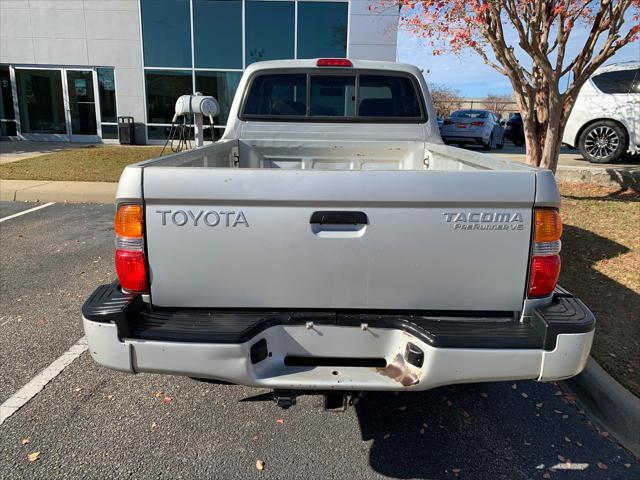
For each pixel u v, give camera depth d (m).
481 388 3.38
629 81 10.71
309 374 2.26
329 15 15.46
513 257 2.22
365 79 4.30
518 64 7.36
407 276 2.24
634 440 2.86
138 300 2.25
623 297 4.48
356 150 4.39
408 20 6.59
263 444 2.75
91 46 16.41
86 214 8.02
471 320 2.30
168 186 2.15
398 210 2.18
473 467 2.62
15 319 4.16
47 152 14.38
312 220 2.18
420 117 4.36
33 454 2.62
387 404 3.16
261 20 15.72
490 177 2.15
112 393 3.18
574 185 9.19
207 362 2.16
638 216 6.98
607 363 3.43
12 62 16.72
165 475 2.50
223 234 2.20
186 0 15.80
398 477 2.54
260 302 2.28
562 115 7.52
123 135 16.69
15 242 6.41
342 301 2.28
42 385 3.24
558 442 2.83
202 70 16.31
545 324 2.12
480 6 6.21
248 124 4.35
